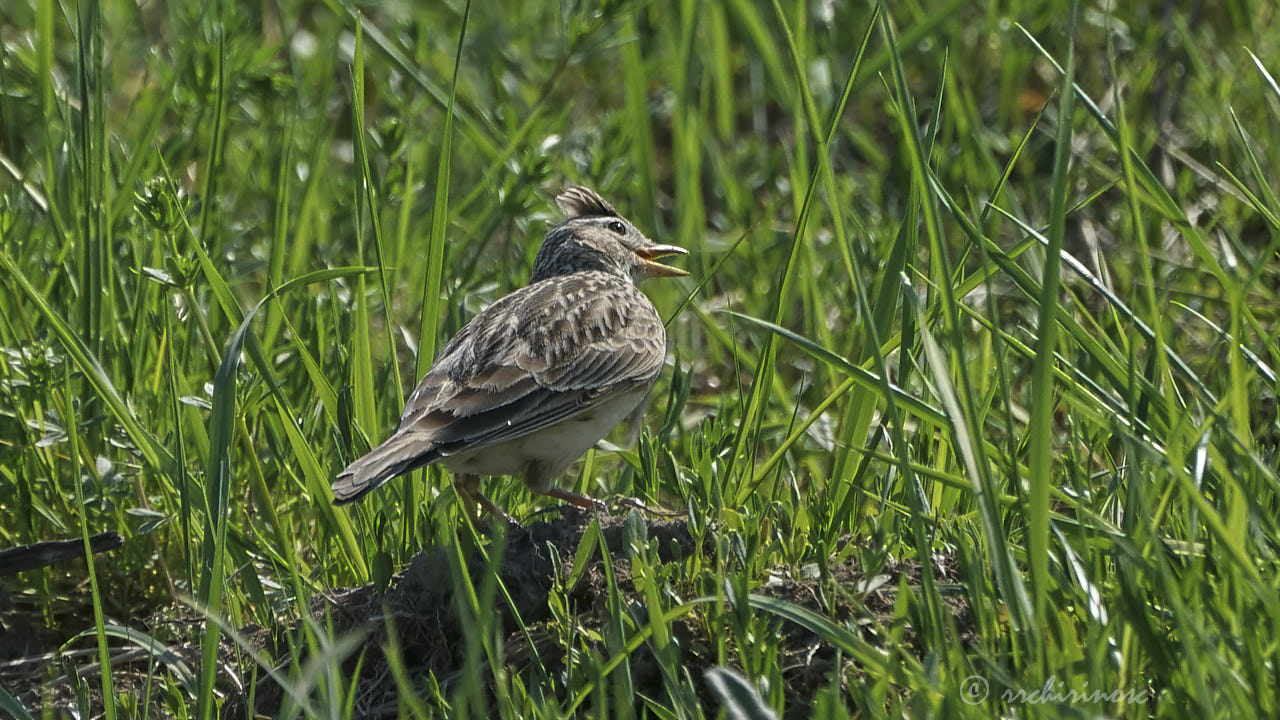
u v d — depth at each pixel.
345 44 18.25
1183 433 8.73
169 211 11.21
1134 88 16.53
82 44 12.11
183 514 9.81
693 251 14.89
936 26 15.55
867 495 10.65
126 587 11.15
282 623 9.63
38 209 14.66
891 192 16.33
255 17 18.52
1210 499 8.69
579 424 10.83
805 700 8.33
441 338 13.12
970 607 8.25
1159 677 7.67
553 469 10.70
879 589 8.91
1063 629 7.45
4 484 11.30
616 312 11.23
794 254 11.12
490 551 9.27
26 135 16.33
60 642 10.88
